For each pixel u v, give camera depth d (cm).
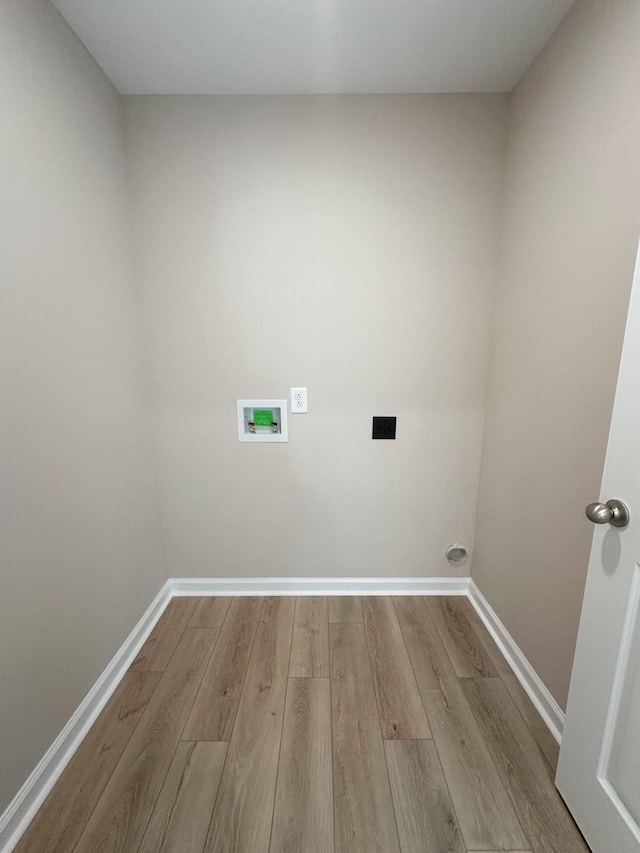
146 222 169
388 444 192
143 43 133
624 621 89
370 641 174
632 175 98
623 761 90
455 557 204
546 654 138
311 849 102
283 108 160
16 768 106
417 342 180
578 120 118
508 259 162
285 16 122
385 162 164
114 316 156
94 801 113
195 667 161
